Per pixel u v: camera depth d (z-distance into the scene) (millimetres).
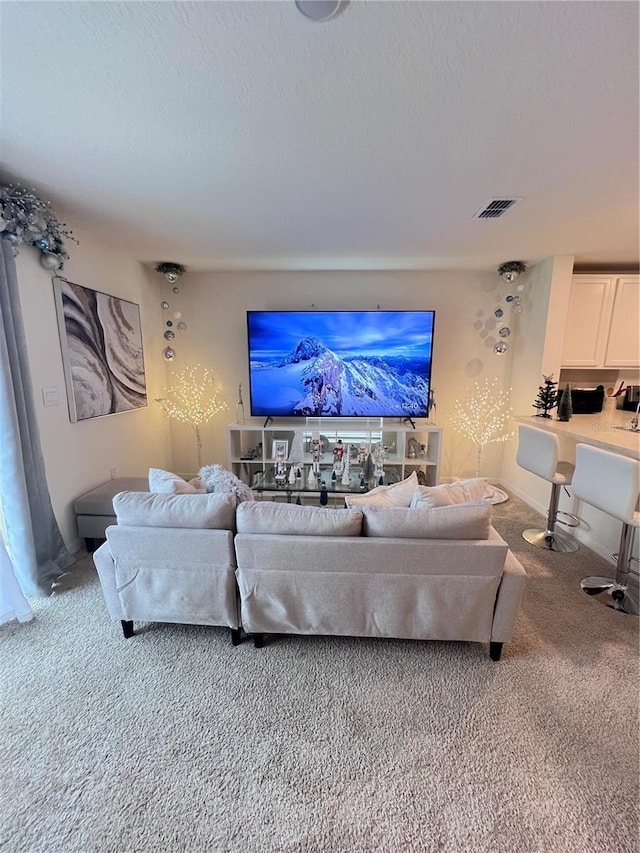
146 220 2568
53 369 2533
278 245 3135
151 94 1339
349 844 1133
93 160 1809
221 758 1377
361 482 3186
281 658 1839
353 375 3969
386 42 1116
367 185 2064
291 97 1359
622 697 1621
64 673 1745
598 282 3559
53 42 1107
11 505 2119
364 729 1485
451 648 1899
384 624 1785
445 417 4324
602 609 2189
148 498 1875
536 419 3344
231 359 4254
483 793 1265
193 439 4430
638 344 3650
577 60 1180
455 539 1723
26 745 1422
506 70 1222
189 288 4137
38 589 2244
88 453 2916
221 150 1724
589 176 1954
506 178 1979
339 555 1714
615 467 2068
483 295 4090
